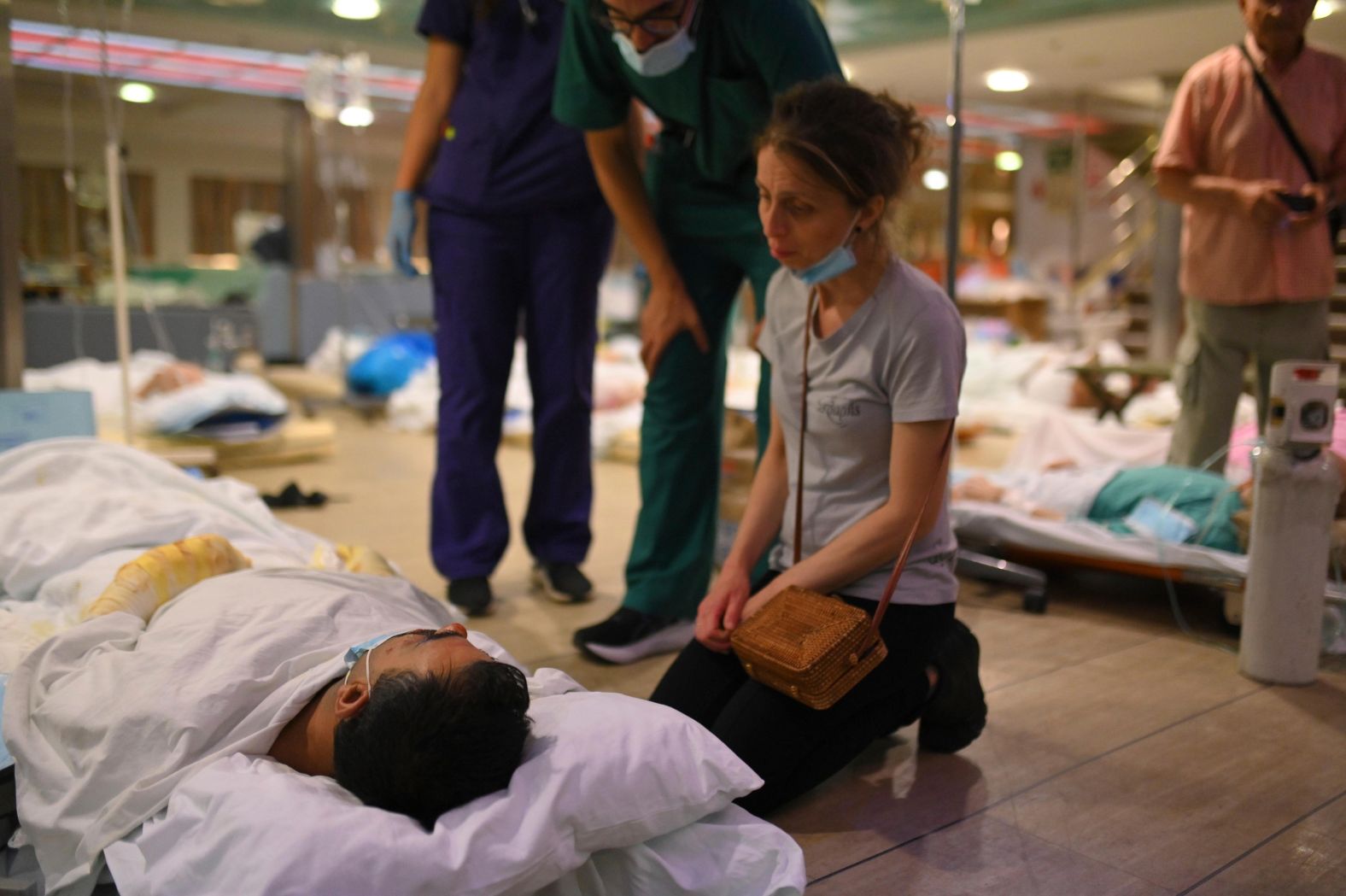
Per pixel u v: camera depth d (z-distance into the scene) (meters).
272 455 4.89
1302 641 2.26
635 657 2.39
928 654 1.71
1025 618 2.73
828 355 1.71
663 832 1.32
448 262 2.79
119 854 1.27
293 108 8.73
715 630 1.74
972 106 8.22
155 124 11.59
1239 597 2.58
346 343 7.16
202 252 13.55
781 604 1.64
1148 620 2.73
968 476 3.32
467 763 1.23
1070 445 3.86
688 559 2.46
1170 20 5.25
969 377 6.61
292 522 3.73
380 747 1.23
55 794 1.40
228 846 1.17
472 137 2.75
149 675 1.48
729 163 2.29
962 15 2.89
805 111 1.59
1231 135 2.91
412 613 1.82
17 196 3.18
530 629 2.63
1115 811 1.71
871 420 1.69
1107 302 8.86
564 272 2.83
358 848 1.14
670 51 2.00
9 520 2.18
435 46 2.79
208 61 6.82
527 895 1.24
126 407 3.81
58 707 1.47
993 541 2.98
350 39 6.27
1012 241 10.61
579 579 2.89
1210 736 2.00
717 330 2.48
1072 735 2.00
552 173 2.76
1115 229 9.57
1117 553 2.75
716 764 1.34
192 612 1.67
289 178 9.20
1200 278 3.04
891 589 1.60
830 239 1.59
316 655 1.52
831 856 1.57
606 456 5.07
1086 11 5.22
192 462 4.45
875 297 1.66
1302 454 2.23
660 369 2.45
